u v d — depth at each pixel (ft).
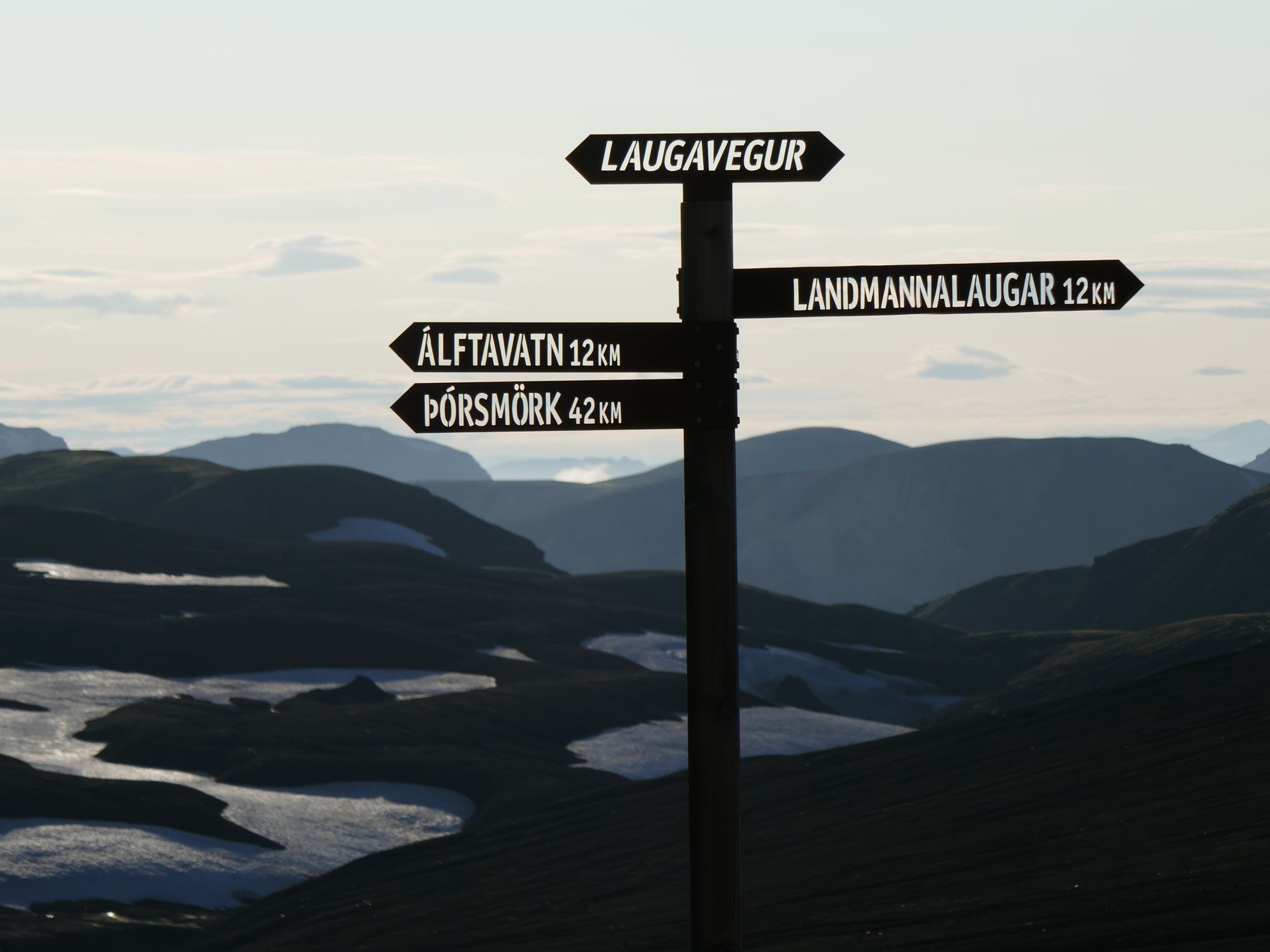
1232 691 173.68
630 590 548.72
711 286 32.60
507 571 562.25
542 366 32.27
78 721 288.51
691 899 32.04
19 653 336.70
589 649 424.05
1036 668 412.98
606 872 153.69
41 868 178.40
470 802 248.11
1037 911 94.79
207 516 609.01
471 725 297.94
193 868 188.75
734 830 32.07
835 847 143.74
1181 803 127.95
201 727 278.46
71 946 150.41
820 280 33.06
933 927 97.71
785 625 520.42
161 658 345.72
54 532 475.31
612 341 32.45
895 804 161.17
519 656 407.64
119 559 458.09
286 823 219.00
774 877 134.10
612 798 201.46
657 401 32.50
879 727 328.08
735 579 32.63
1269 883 88.12
